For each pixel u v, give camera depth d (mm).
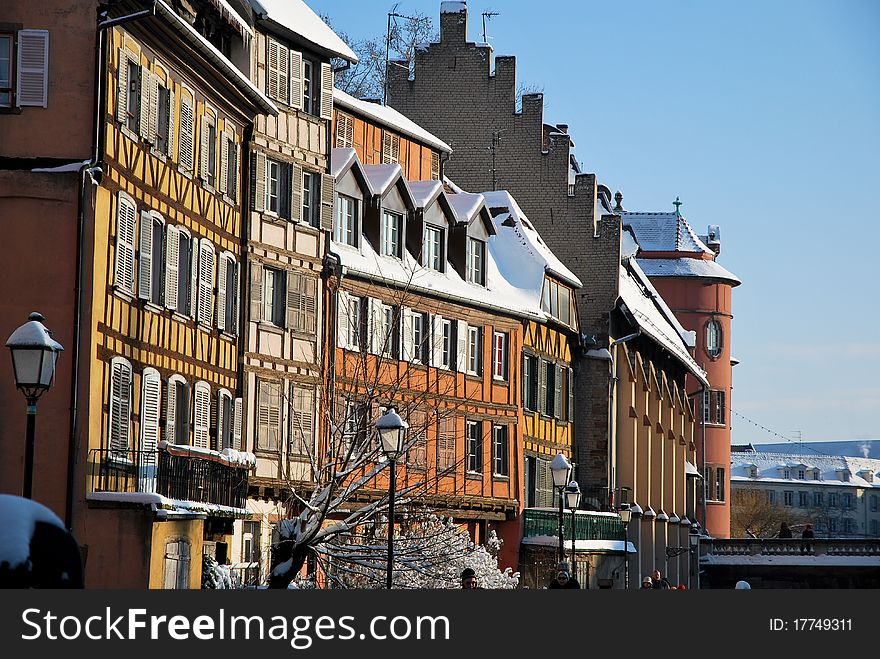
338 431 41281
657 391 91250
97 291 37031
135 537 35875
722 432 130875
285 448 51156
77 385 36250
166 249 41844
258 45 50500
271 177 51562
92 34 37500
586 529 72875
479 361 65438
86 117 37219
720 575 103125
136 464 38406
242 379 48688
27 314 36406
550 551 67688
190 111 44031
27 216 36688
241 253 49031
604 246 79312
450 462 62156
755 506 187875
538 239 76875
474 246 66250
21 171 36750
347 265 55438
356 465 39406
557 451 74000
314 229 53438
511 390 67500
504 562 67188
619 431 82188
